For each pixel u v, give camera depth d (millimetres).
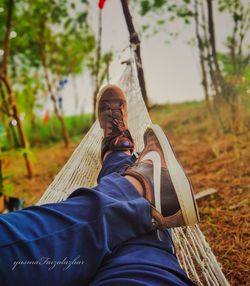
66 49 4402
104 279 562
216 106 2357
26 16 3582
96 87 3006
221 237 1244
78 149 1235
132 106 1452
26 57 4316
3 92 2918
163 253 666
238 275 1013
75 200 665
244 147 2109
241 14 1962
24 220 586
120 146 1175
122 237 639
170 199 721
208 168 2057
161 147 833
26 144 2986
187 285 595
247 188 1607
